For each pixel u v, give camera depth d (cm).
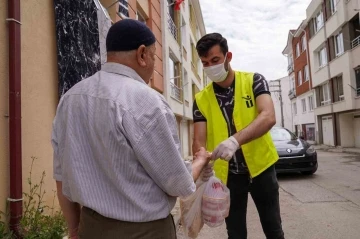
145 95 131
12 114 296
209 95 251
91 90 138
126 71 142
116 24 147
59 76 389
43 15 370
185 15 1700
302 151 850
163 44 1077
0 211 279
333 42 2105
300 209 545
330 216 497
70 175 134
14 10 305
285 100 4441
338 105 2003
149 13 934
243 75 244
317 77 2388
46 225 302
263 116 213
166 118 132
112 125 125
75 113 137
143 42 145
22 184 312
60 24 394
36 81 350
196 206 207
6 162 294
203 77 2677
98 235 134
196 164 181
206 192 207
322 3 2205
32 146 337
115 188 130
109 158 127
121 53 144
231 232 245
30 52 342
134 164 128
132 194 129
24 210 307
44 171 352
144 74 151
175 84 1416
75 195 135
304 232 429
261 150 235
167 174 131
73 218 157
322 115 2441
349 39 1842
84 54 434
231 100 240
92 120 131
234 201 244
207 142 251
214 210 204
